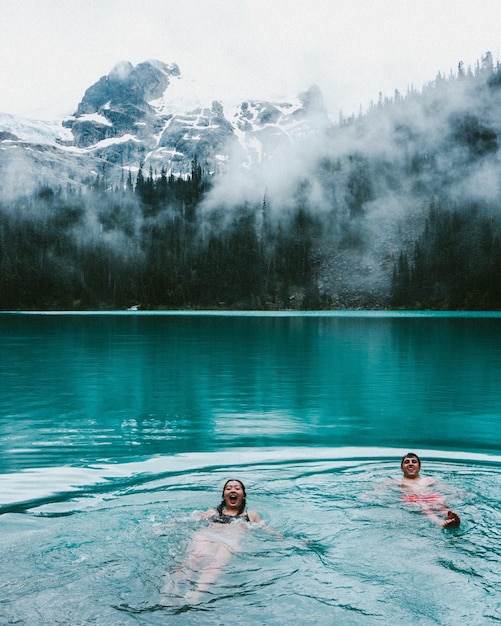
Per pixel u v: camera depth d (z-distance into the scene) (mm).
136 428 12336
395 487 8375
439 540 6375
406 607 4879
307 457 10023
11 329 55125
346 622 4633
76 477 8812
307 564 5746
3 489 8234
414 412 14102
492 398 16047
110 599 5000
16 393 17031
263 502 7727
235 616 4730
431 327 60156
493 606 4910
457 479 8750
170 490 8211
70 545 6188
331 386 18359
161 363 24859
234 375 20891
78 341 38625
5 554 5930
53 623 4578
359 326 62375
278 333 48438
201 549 6070
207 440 11258
